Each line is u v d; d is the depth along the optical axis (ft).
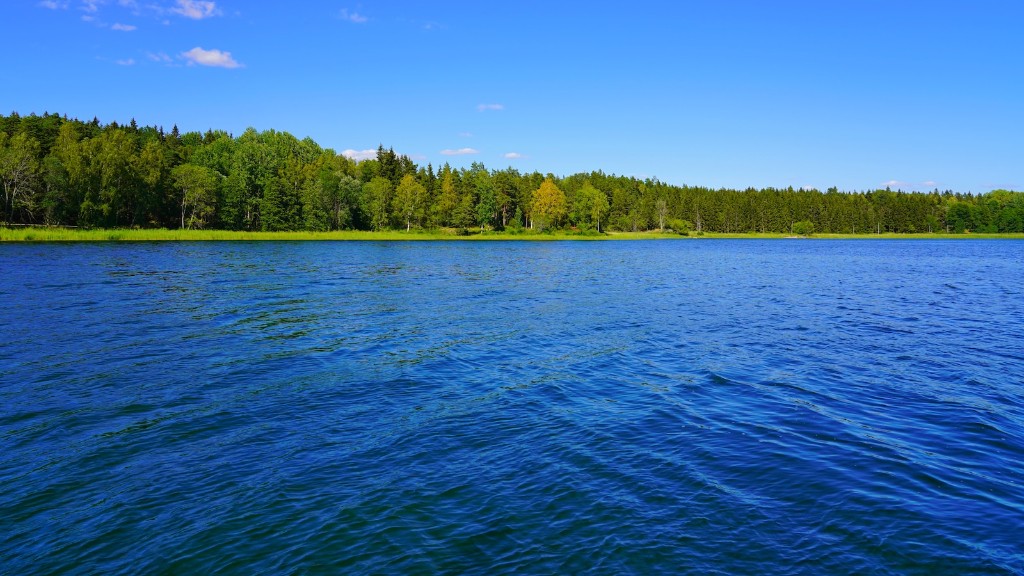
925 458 32.50
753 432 36.58
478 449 33.94
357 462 32.12
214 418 39.09
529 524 25.63
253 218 357.20
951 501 27.61
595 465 31.65
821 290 120.88
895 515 26.27
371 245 307.78
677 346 62.64
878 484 29.30
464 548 23.82
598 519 25.99
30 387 45.44
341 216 400.26
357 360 55.42
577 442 34.96
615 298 103.45
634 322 77.66
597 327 73.77
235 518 26.23
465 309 88.02
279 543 24.27
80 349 58.08
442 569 22.43
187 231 298.15
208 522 25.94
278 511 26.81
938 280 145.69
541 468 31.32
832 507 26.99
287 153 483.51
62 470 31.17
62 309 80.59
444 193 447.42
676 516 26.25
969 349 61.46
